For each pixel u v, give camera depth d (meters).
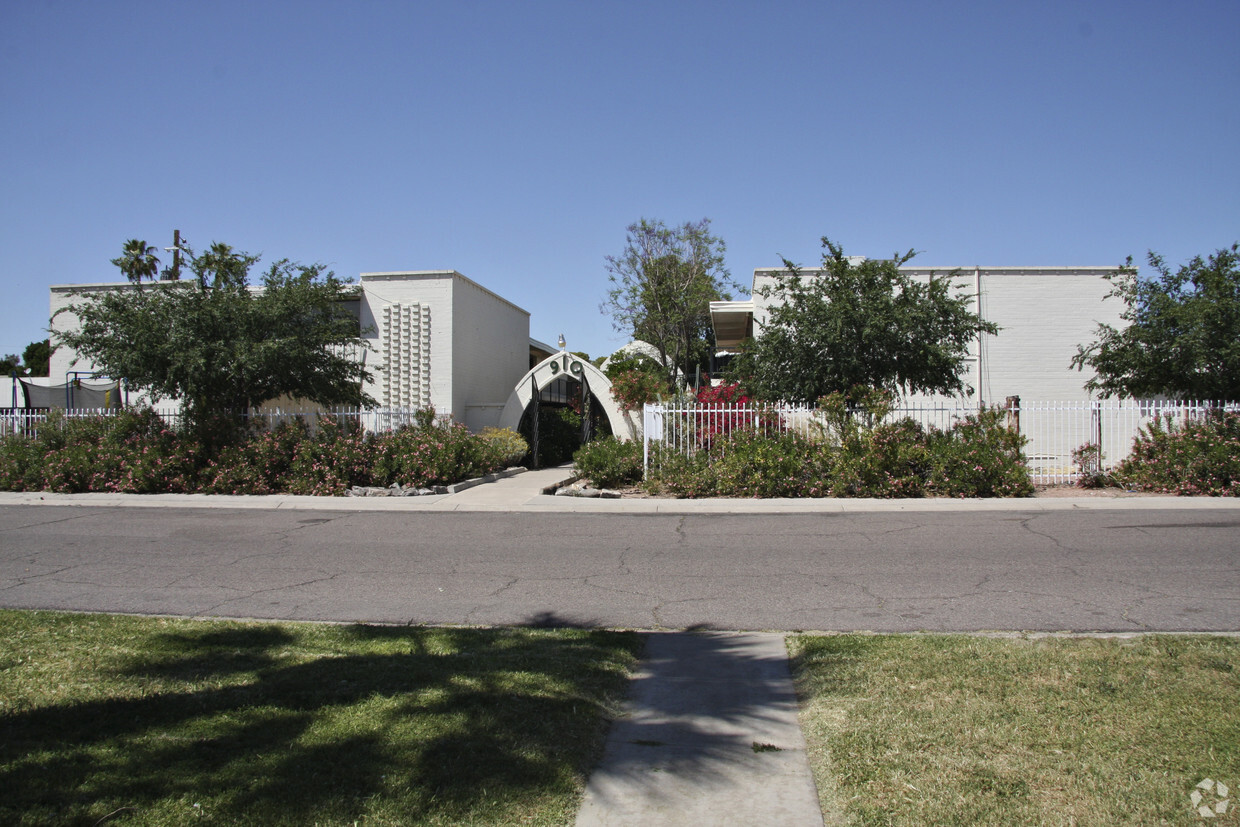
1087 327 21.64
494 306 26.72
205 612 7.02
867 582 7.85
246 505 14.14
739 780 3.83
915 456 14.30
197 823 3.25
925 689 4.75
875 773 3.75
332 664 5.32
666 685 5.14
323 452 15.93
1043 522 11.24
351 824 3.27
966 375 21.61
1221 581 7.63
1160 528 10.59
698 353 33.56
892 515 12.23
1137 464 14.78
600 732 4.38
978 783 3.62
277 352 15.65
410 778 3.66
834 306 15.59
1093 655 5.29
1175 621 6.30
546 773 3.75
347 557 9.44
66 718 4.35
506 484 17.67
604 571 8.59
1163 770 3.68
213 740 4.06
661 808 3.56
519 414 23.22
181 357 15.16
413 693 4.74
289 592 7.75
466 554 9.59
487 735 4.13
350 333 17.95
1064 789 3.54
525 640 5.98
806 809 3.55
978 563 8.61
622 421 22.73
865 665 5.21
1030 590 7.38
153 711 4.46
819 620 6.57
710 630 6.36
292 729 4.20
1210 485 13.93
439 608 7.14
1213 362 15.67
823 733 4.25
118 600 7.45
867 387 15.41
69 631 6.20
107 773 3.68
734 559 9.11
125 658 5.49
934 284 16.38
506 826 3.31
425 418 17.62
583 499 14.40
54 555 9.59
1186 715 4.27
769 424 15.60
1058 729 4.14
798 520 11.89
